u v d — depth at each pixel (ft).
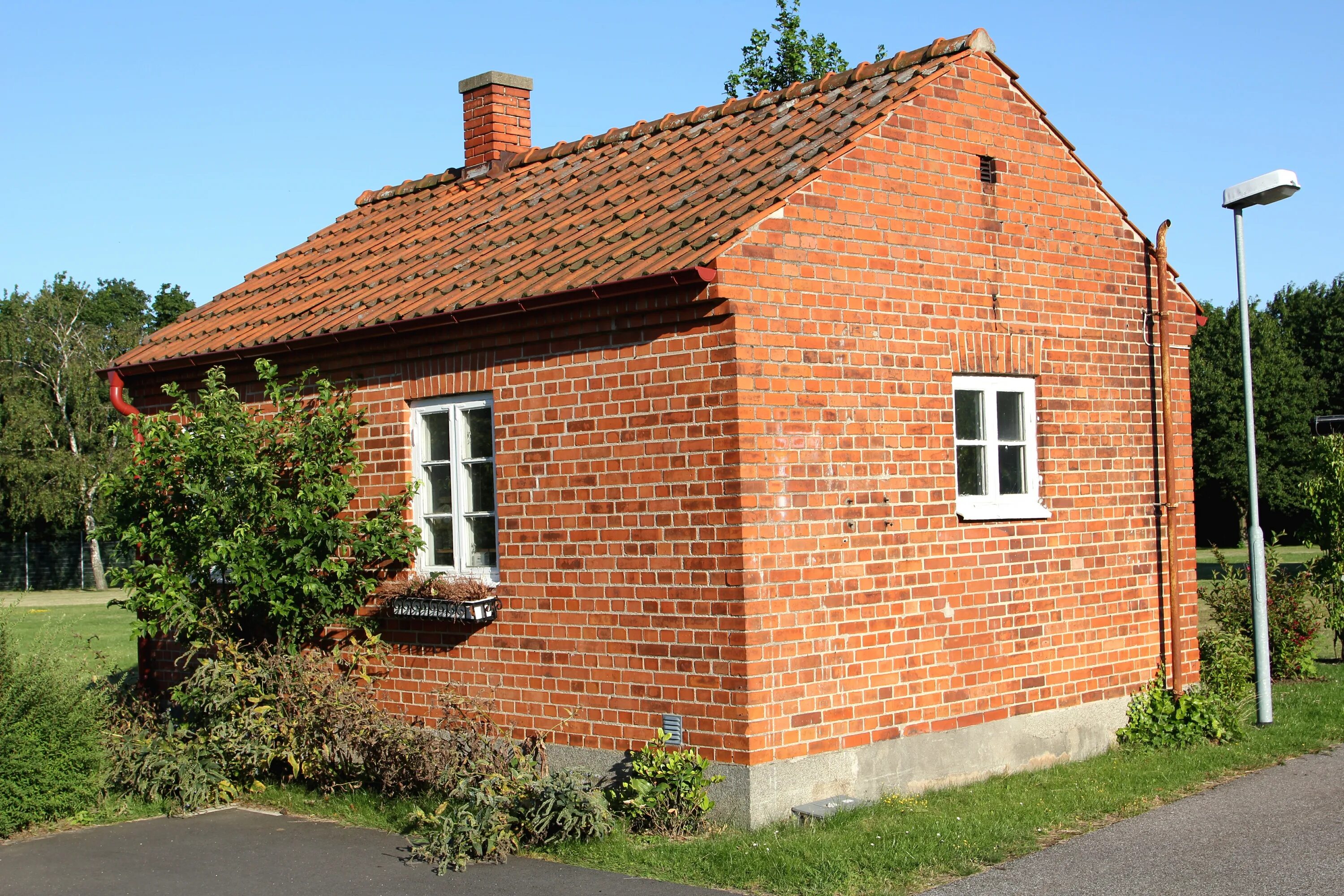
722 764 25.86
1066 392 33.50
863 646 27.86
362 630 33.58
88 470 157.69
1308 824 25.93
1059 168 33.71
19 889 23.70
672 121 38.93
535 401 29.45
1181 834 25.32
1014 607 31.58
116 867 24.99
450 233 38.78
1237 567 51.16
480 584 30.45
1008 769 31.14
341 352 34.22
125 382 41.19
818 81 34.99
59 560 164.25
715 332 26.08
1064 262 33.65
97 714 30.86
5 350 162.91
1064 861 23.49
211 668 31.19
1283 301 176.86
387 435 33.40
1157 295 36.42
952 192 30.83
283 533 32.99
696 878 22.85
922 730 29.09
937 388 30.04
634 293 26.71
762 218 26.35
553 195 37.45
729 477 25.81
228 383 38.04
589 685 28.25
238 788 30.78
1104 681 33.94
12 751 27.71
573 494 28.60
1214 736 34.47
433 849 24.77
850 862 23.18
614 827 25.67
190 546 33.45
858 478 28.02
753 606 25.70
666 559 26.86
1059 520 33.01
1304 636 47.93
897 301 29.25
